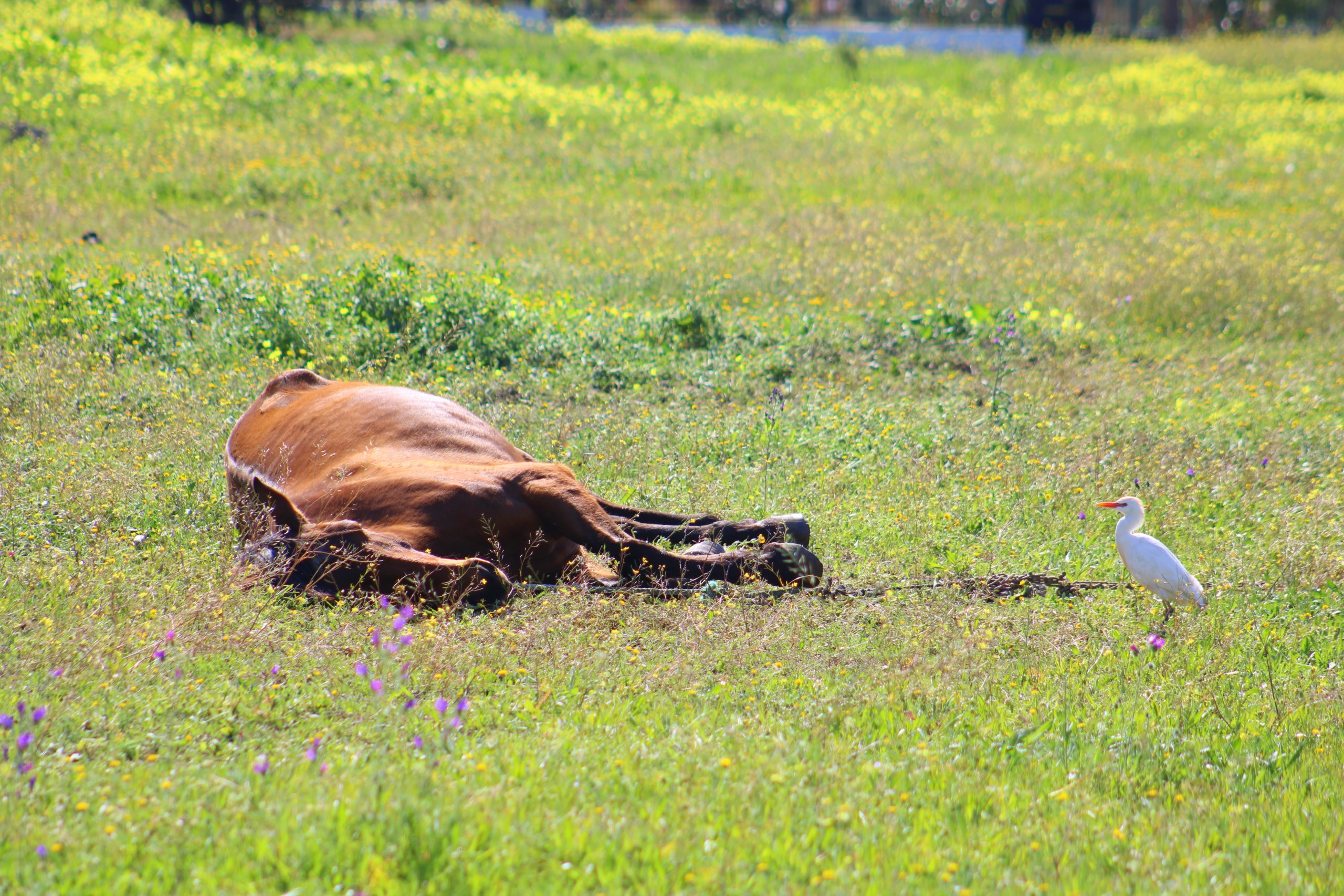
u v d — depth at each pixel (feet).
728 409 76.89
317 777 30.12
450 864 25.94
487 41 276.00
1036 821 30.96
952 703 38.17
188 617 40.40
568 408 75.72
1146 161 189.47
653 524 52.65
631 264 115.44
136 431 67.00
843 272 113.09
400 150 159.63
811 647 41.98
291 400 56.54
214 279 93.91
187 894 24.90
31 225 120.16
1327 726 38.58
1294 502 62.23
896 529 55.62
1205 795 33.58
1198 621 45.91
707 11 434.30
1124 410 78.23
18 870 25.40
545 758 31.55
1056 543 55.47
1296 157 195.52
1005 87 258.98
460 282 93.97
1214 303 108.06
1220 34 394.11
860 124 212.84
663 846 27.68
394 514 46.70
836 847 28.22
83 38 212.84
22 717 31.01
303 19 275.80
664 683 38.29
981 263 119.03
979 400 81.71
